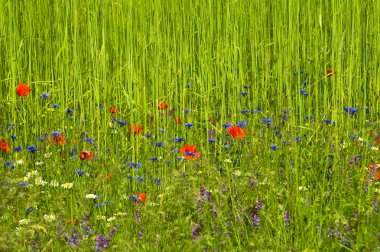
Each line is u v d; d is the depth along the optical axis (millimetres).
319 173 5621
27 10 7785
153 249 4637
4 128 6945
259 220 4793
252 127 6629
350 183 5281
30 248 4586
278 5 7867
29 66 7254
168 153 6129
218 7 7617
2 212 4801
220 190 5098
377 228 4617
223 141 6574
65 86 7219
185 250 4188
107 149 6426
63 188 5730
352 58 7414
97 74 6934
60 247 4715
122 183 5484
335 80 7523
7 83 7637
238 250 4645
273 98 7430
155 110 6930
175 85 7320
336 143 6113
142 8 7484
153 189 5586
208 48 7469
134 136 6559
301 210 4691
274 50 7738
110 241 4812
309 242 4461
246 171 5414
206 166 5379
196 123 7012
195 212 4848
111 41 7852
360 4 8055
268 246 4422
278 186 5266
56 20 7727
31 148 6012
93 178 5734
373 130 6363
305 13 8141
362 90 7781
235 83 7285
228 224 4852
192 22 7609
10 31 7332
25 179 5438
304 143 6242
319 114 7410
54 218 4953
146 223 4805
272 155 6121
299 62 7828
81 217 5168
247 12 8117
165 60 7492
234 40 7406
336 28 7598
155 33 7238
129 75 6742
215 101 7539
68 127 6770
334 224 4637
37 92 7172
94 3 7562
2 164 5883
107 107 6996
